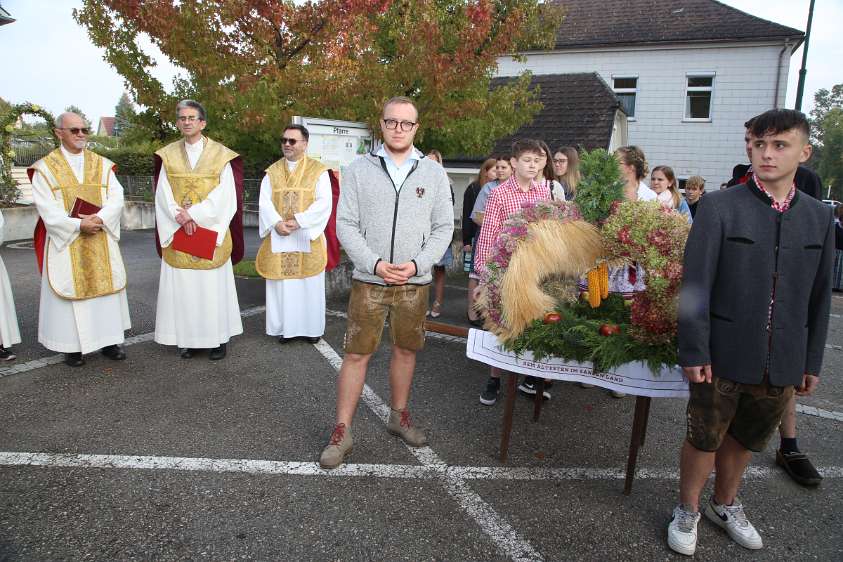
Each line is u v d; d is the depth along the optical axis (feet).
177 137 29.55
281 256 17.16
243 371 15.19
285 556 8.10
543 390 13.51
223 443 11.28
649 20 64.03
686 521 8.48
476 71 25.93
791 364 7.66
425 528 8.83
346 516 9.05
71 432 11.51
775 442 12.17
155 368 15.19
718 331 7.84
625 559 8.30
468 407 13.46
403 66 24.91
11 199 42.29
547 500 9.72
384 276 9.96
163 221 15.37
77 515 8.86
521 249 9.79
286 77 25.02
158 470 10.21
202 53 24.38
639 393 9.37
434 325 18.81
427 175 10.53
